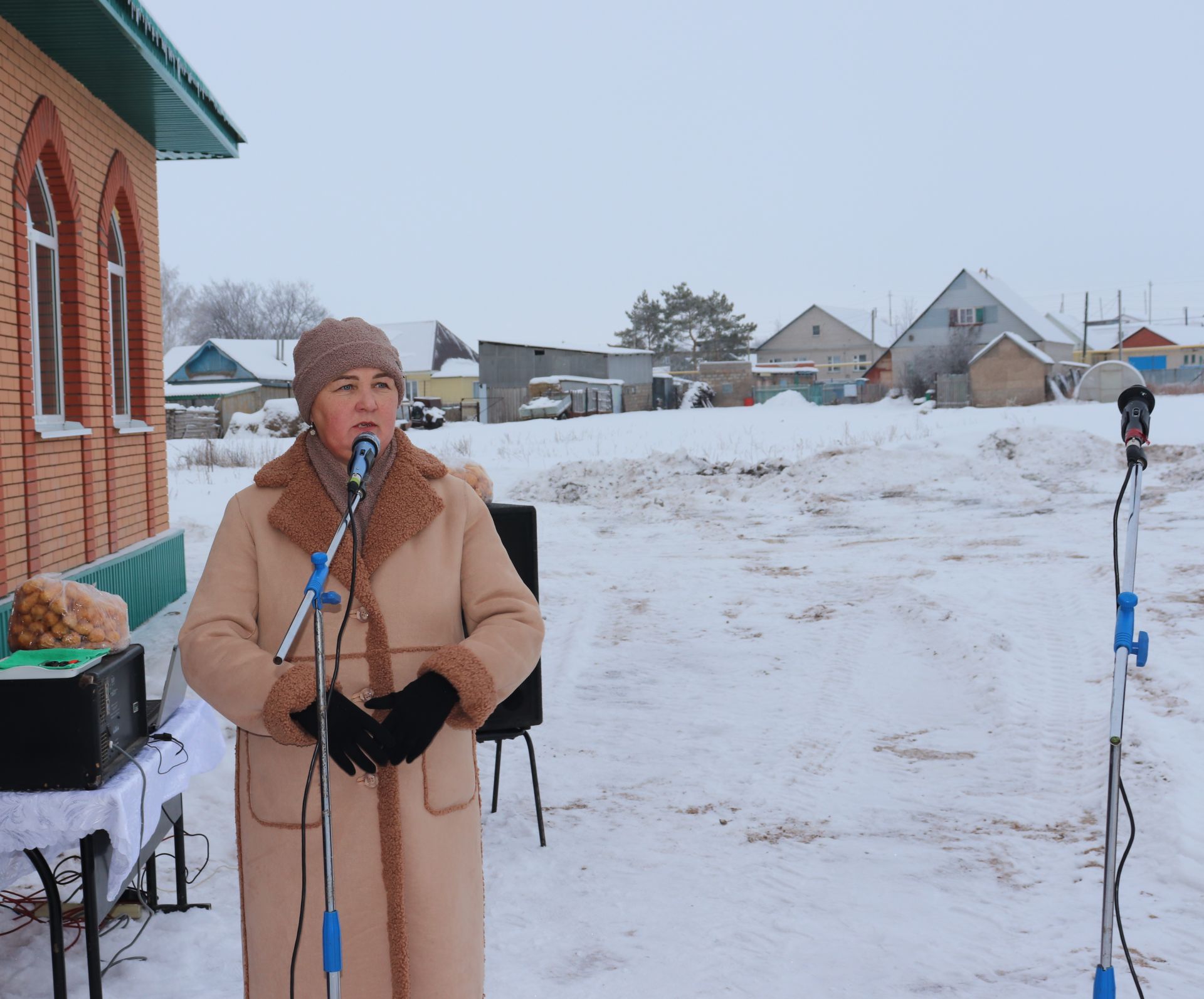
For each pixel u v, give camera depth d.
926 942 3.83
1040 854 4.62
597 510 20.17
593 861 4.64
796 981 3.58
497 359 56.09
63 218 8.66
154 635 9.09
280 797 2.32
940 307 65.06
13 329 7.43
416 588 2.39
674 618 10.30
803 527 17.31
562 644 9.17
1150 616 9.07
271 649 2.36
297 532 2.37
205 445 31.92
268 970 2.33
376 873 2.29
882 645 8.89
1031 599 10.14
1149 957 3.64
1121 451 22.05
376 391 2.48
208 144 10.91
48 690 2.99
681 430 35.31
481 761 6.12
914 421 34.91
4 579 7.18
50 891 3.06
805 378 72.69
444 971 2.33
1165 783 5.18
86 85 8.92
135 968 3.51
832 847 4.77
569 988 3.54
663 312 91.88
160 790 3.36
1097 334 81.56
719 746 6.35
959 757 6.04
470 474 4.80
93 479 8.93
